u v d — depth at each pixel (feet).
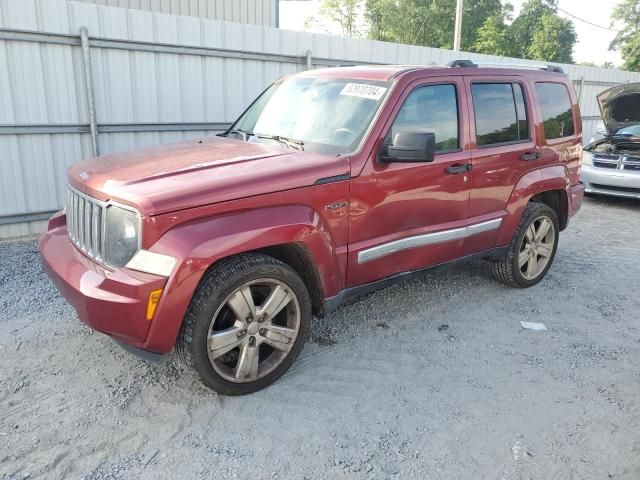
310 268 11.78
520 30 152.05
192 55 24.82
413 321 14.96
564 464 9.39
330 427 10.23
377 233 12.76
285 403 10.93
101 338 13.24
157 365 12.10
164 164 11.50
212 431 10.01
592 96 48.19
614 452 9.73
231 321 10.95
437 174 13.70
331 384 11.68
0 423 10.01
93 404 10.67
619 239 24.36
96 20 21.89
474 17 147.13
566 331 14.64
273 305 11.10
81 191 11.22
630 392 11.68
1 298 15.48
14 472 8.82
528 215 16.78
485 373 12.32
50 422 10.09
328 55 29.78
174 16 23.79
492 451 9.68
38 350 12.64
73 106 22.21
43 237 12.87
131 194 9.82
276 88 15.87
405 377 12.05
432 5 144.25
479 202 15.10
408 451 9.63
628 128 32.81
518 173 16.08
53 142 22.11
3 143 20.95
